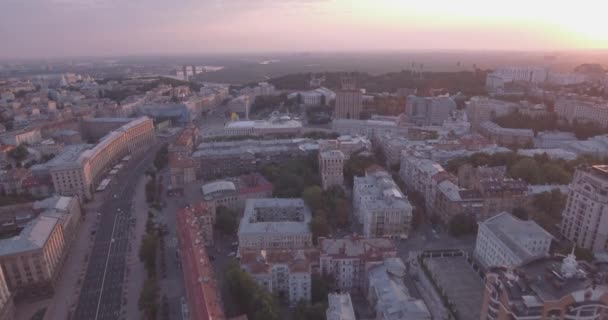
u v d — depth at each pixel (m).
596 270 156.25
